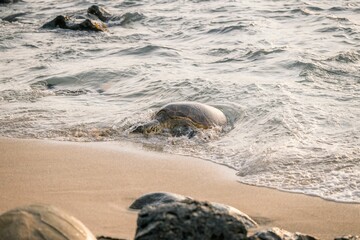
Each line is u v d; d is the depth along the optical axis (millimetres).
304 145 9586
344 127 10297
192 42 19422
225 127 11055
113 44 19875
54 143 10383
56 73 15352
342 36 18750
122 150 9992
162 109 11219
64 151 9891
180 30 21766
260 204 7520
